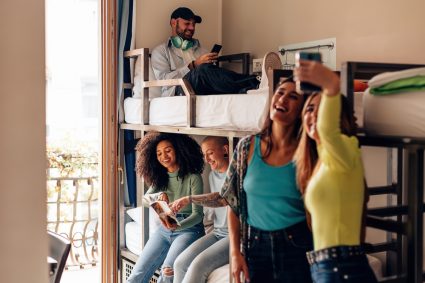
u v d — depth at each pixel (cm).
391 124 200
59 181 480
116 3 394
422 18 278
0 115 113
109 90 395
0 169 113
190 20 402
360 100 233
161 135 358
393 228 194
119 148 406
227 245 310
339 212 175
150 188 364
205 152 342
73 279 460
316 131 183
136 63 400
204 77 330
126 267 404
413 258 186
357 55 321
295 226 206
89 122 617
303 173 196
